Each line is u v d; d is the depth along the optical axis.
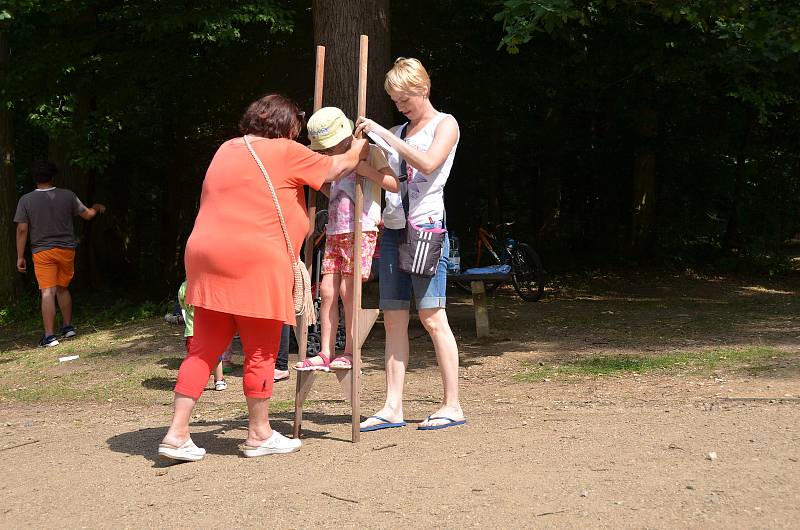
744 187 22.84
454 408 5.14
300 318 4.89
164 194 25.42
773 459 4.04
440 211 4.89
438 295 5.02
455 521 3.45
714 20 12.02
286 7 14.91
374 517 3.55
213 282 4.35
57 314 14.79
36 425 6.30
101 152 14.48
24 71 13.92
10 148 15.21
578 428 4.86
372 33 10.49
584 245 23.52
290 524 3.53
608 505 3.52
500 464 4.15
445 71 17.81
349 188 4.91
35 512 3.87
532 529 3.33
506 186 26.30
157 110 20.30
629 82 18.97
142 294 20.22
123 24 15.59
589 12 12.51
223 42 13.20
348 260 4.92
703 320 11.39
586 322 11.41
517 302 14.12
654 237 20.94
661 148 21.22
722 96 19.39
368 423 5.13
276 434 4.62
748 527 3.24
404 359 5.21
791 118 22.34
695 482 3.74
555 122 21.41
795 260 23.36
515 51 8.55
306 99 17.14
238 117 18.77
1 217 15.03
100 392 7.82
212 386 7.70
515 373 7.86
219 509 3.75
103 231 22.78
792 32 8.78
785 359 7.64
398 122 16.47
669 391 6.45
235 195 4.36
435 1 16.52
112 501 3.95
